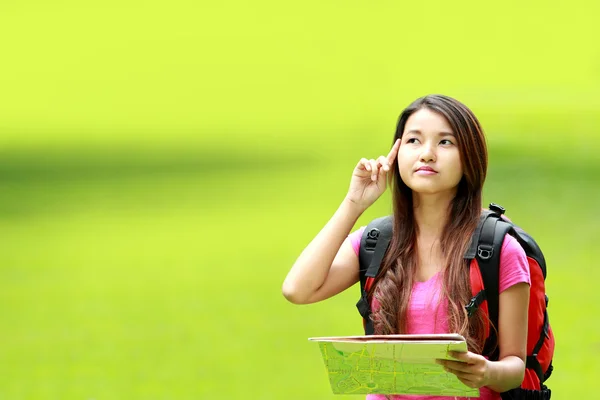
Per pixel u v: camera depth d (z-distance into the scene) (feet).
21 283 90.33
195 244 109.60
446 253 22.39
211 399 52.31
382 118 295.69
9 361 62.80
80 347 66.23
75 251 107.45
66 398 53.72
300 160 208.03
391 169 23.67
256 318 72.64
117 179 183.11
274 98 411.75
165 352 63.82
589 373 54.19
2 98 424.46
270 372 57.77
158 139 279.69
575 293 74.84
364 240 23.67
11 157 229.66
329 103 382.42
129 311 77.30
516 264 21.91
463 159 22.53
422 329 22.31
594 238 98.63
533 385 23.03
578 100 232.32
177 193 159.22
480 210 22.74
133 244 111.24
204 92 439.22
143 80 476.54
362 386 21.12
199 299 80.48
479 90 321.73
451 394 20.77
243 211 135.33
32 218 135.13
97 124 337.11
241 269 93.50
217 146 252.21
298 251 102.27
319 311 74.13
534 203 120.78
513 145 166.30
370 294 23.31
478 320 21.91
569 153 157.99
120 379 57.41
